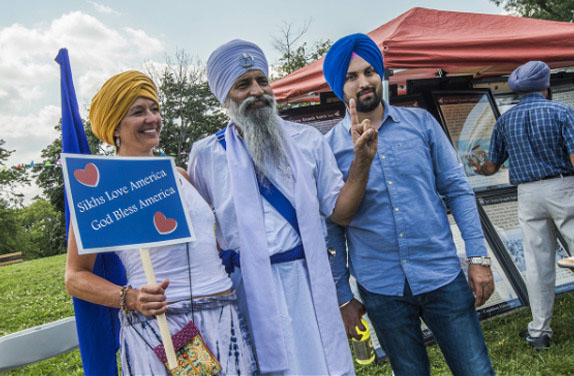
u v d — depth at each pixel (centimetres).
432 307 202
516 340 354
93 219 152
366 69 208
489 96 467
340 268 220
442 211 210
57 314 662
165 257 165
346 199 192
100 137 180
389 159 206
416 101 435
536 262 334
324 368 175
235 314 172
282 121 198
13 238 5091
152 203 163
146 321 158
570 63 493
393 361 207
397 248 204
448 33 386
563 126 311
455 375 201
